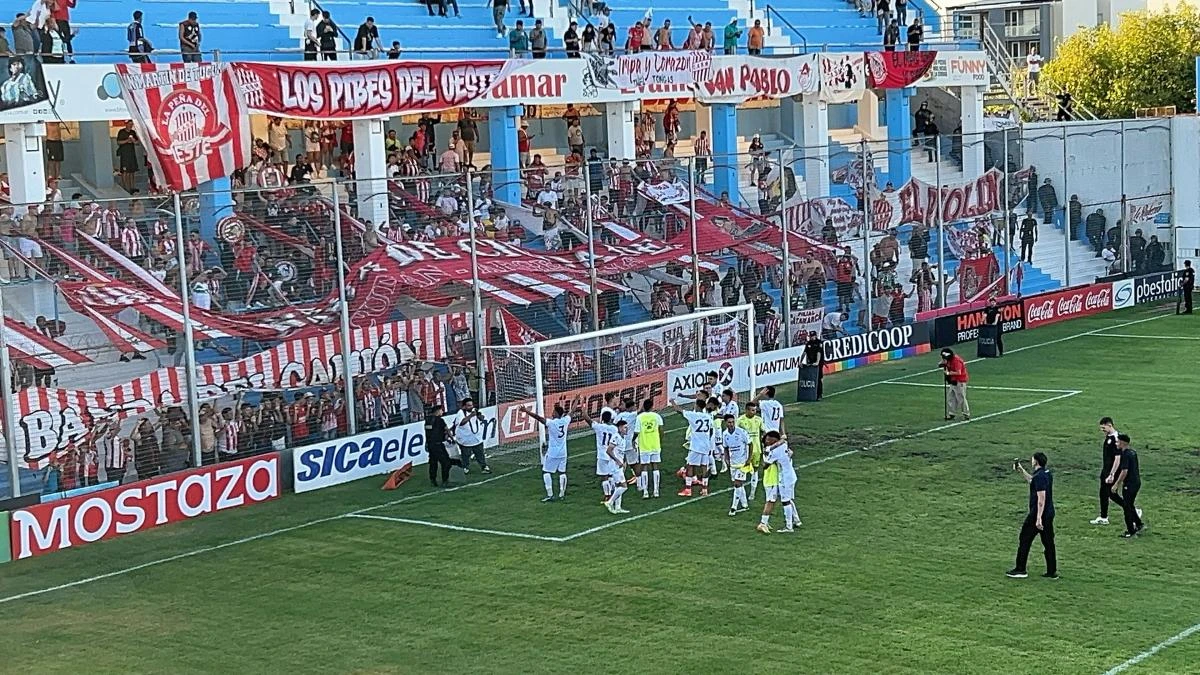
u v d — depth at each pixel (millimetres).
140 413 29859
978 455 31672
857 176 50844
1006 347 46438
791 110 59562
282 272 33688
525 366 35969
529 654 20391
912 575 23250
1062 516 26438
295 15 44125
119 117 34875
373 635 21609
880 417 36312
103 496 28219
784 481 26141
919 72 55844
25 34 34250
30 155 34219
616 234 40875
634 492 29891
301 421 32406
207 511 29859
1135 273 55469
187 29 36969
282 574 25203
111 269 31141
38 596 24594
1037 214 56156
